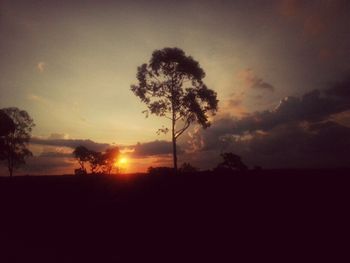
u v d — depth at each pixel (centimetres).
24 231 1556
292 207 1650
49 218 1736
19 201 2014
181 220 1631
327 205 1622
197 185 2133
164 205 1841
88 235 1498
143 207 1831
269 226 1470
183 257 1228
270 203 1733
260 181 2089
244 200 1812
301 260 1140
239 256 1212
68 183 2333
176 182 2225
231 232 1449
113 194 2080
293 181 2022
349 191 1769
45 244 1374
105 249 1320
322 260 1129
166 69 3619
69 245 1367
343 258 1131
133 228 1572
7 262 1167
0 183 2370
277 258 1171
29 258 1209
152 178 2367
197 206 1794
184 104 3591
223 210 1711
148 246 1354
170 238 1434
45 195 2097
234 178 2197
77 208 1867
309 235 1341
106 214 1764
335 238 1290
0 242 1398
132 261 1191
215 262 1170
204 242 1370
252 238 1369
